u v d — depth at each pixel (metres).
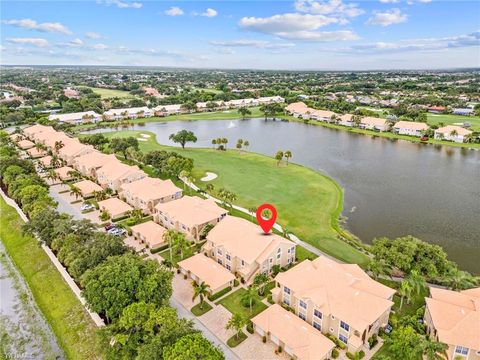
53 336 49.22
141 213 83.12
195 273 58.44
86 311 52.50
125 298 46.22
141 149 146.50
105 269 49.28
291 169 121.31
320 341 43.50
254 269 59.25
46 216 68.31
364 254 67.38
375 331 46.94
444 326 43.31
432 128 175.62
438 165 128.00
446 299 48.31
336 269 52.22
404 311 51.50
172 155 113.25
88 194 94.94
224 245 62.03
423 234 76.81
